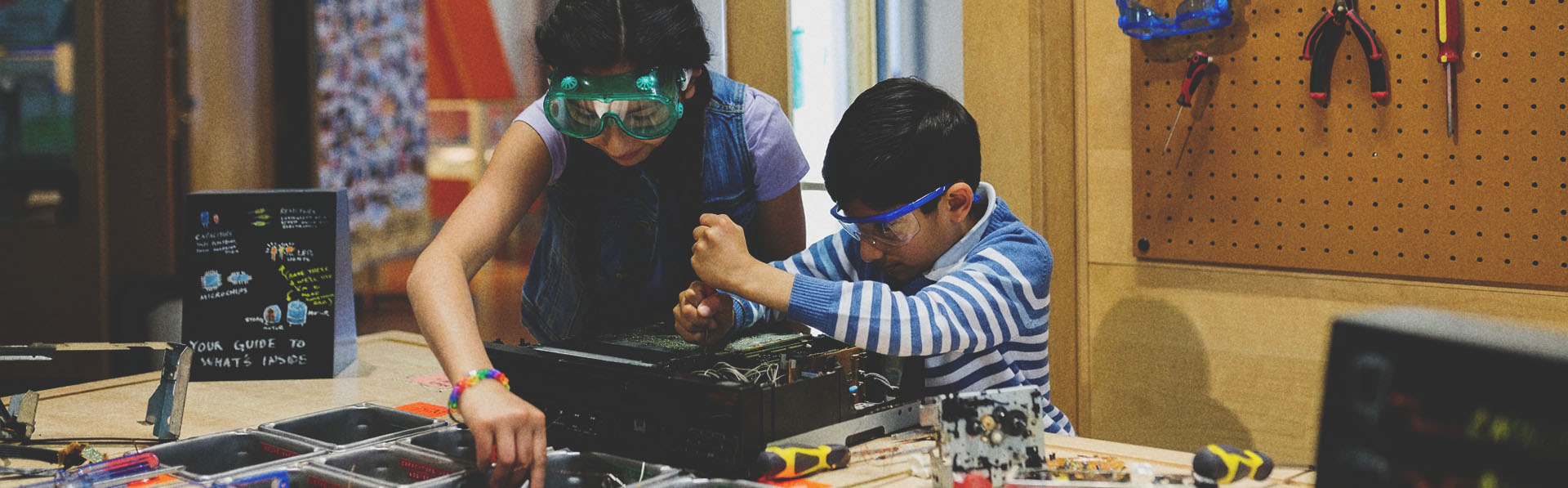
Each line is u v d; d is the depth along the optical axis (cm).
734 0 263
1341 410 65
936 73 241
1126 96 212
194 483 125
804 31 259
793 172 182
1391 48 180
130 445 146
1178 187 206
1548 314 172
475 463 131
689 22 144
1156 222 209
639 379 131
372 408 160
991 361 158
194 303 194
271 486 128
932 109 150
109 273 480
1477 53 172
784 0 255
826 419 132
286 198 198
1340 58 185
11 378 453
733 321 153
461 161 573
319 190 199
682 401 127
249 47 547
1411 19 178
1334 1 184
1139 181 210
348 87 574
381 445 140
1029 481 110
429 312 139
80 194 457
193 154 522
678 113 144
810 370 135
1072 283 225
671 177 173
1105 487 110
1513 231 172
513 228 159
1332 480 65
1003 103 226
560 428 140
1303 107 190
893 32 246
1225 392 207
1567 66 165
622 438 133
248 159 554
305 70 570
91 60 453
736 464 122
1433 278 182
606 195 174
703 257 148
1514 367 57
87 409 168
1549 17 166
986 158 230
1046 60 219
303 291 196
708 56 151
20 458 139
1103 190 218
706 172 174
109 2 480
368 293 586
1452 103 175
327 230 197
